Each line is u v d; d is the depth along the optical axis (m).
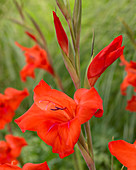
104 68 0.45
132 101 0.81
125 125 0.96
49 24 1.50
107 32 1.07
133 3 1.10
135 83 0.80
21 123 0.43
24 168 0.42
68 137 0.41
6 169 0.42
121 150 0.41
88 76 0.45
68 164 0.86
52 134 0.42
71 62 0.45
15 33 1.53
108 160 0.86
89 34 1.12
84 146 0.44
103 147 0.91
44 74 1.19
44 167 0.42
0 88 1.43
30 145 0.95
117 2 1.15
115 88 1.06
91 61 0.46
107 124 1.01
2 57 1.48
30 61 1.01
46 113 0.43
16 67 1.46
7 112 0.75
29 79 1.30
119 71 1.07
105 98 1.00
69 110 0.45
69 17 0.45
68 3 0.45
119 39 0.45
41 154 0.93
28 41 1.52
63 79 1.13
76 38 0.45
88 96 0.41
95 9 1.23
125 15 1.09
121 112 1.01
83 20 1.23
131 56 1.04
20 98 0.75
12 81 1.42
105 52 0.45
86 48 1.11
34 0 1.55
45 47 0.90
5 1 1.52
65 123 0.42
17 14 1.52
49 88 0.45
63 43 0.45
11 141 0.66
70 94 1.09
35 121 0.43
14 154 0.66
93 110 0.40
